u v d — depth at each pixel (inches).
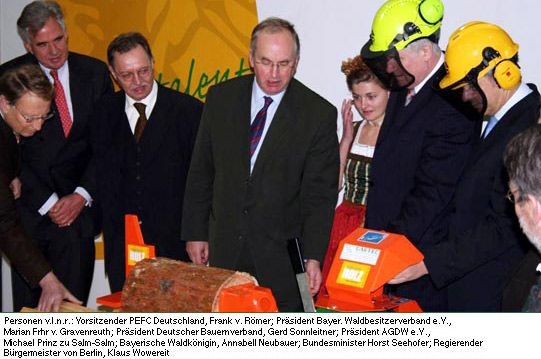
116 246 117.2
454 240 83.0
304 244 100.5
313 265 98.0
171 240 116.6
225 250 102.7
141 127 116.0
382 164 99.9
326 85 133.9
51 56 122.3
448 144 92.1
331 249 117.1
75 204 125.0
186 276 66.5
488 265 89.4
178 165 116.0
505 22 119.6
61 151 125.3
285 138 100.1
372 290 69.6
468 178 88.7
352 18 130.3
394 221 95.7
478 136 95.0
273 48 94.8
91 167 127.8
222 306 63.5
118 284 117.6
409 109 96.7
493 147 86.3
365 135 115.7
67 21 145.9
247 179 101.3
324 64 133.4
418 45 91.4
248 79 105.0
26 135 101.0
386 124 102.0
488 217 83.6
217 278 65.4
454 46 83.0
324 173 101.2
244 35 139.6
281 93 102.1
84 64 128.7
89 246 130.2
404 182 97.6
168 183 115.6
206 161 106.4
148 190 115.7
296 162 100.7
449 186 92.2
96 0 145.3
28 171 124.5
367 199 103.2
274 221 101.3
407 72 92.4
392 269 70.1
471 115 86.9
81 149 126.6
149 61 113.6
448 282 82.5
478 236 81.9
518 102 84.7
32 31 120.5
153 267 69.0
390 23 91.4
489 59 81.1
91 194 127.2
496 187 81.7
